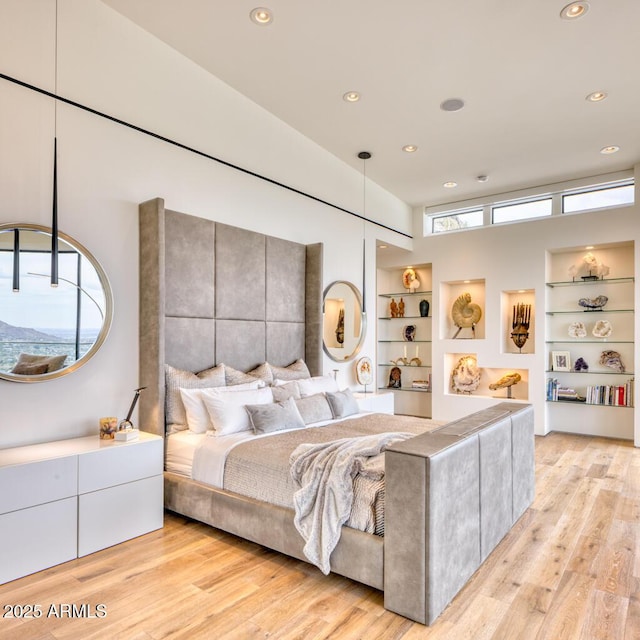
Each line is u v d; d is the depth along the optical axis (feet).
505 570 7.97
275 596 7.07
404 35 10.29
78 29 9.58
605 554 8.55
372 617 6.57
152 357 10.36
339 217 17.25
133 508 9.02
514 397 20.49
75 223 9.53
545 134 14.97
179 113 11.55
